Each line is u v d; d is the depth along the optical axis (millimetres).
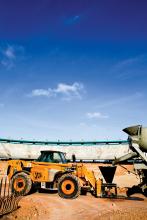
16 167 11961
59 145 59000
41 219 6938
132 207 8914
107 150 55625
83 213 7871
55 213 7770
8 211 7270
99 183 11242
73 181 10719
